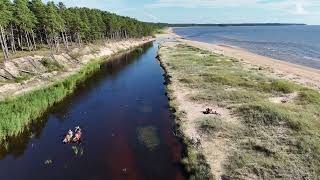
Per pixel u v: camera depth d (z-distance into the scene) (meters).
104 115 41.56
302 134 30.19
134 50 132.12
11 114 36.28
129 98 49.69
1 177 26.14
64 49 89.06
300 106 39.22
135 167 27.27
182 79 56.84
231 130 32.16
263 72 64.62
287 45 145.88
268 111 35.66
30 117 39.62
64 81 58.31
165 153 29.55
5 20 65.31
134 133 34.75
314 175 23.23
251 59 89.44
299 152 26.75
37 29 94.50
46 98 45.56
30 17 79.31
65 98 50.31
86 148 31.42
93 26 121.19
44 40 105.94
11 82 52.06
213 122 34.06
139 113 41.75
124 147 31.31
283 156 26.03
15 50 75.38
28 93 47.31
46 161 28.66
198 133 32.28
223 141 29.98
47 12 84.69
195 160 26.64
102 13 152.25
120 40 151.00
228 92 45.91
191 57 89.00
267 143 28.70
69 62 75.88
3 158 29.67
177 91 49.91
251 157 26.28
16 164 28.39
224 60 81.69
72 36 121.00
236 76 57.84
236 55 100.31
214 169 24.95
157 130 35.22
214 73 60.69
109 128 36.72
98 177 25.88
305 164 24.80
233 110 38.38
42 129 36.94
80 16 114.25
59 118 40.72
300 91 46.50
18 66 57.81
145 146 31.28
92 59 90.44
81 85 60.25
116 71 76.25
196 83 53.78
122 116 40.84
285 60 90.44
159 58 93.88
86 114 42.16
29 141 33.50
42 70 62.41
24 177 26.11
